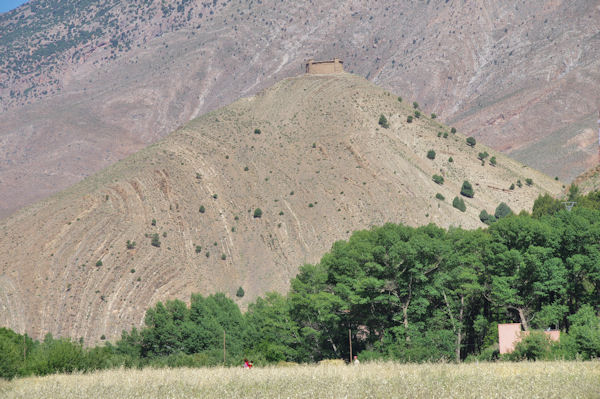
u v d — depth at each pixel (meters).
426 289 105.31
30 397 47.09
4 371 75.62
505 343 84.44
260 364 98.06
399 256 105.31
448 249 107.50
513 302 100.88
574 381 41.41
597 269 101.00
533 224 110.12
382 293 107.25
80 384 53.78
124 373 63.50
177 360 105.12
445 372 48.62
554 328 107.19
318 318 114.06
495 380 43.06
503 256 105.19
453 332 101.31
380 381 44.44
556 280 100.81
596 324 79.25
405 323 103.75
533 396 36.53
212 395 41.94
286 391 41.34
